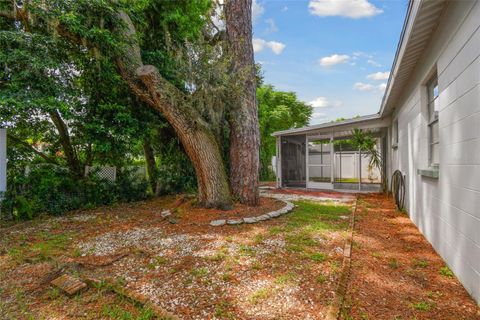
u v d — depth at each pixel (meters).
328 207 6.37
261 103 16.77
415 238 3.97
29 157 6.69
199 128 5.40
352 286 2.48
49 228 4.63
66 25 5.02
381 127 9.34
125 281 2.61
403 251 3.43
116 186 7.05
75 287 2.44
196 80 5.17
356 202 7.07
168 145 8.25
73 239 3.99
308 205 6.63
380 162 10.04
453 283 2.58
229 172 6.64
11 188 5.57
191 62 5.20
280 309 2.12
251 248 3.46
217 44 5.55
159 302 2.24
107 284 2.51
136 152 7.78
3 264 3.07
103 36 5.26
